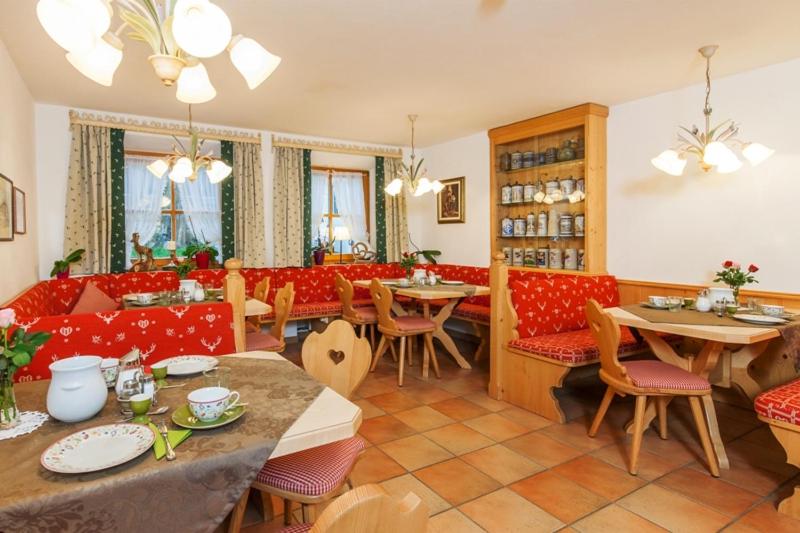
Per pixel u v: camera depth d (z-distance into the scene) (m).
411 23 2.58
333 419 1.32
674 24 2.61
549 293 3.63
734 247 3.44
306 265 5.39
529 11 2.46
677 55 3.05
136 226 4.79
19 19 2.48
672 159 3.11
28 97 3.73
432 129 5.16
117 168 4.41
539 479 2.37
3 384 1.27
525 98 3.99
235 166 4.96
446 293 3.96
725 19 2.55
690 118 3.68
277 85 3.60
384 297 4.04
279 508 2.17
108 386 1.59
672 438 2.86
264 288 4.16
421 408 3.34
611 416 3.21
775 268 3.23
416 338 5.29
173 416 1.30
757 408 2.14
